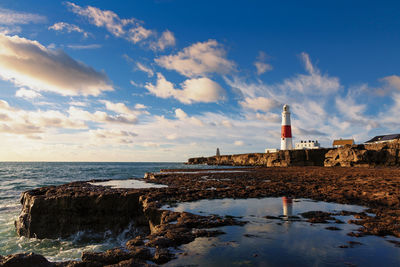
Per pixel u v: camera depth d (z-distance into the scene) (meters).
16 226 14.40
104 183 20.50
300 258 4.73
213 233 6.45
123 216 12.62
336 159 56.28
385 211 9.02
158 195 12.67
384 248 5.30
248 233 6.46
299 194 13.59
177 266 4.38
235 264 4.45
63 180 43.91
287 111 80.56
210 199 12.16
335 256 4.82
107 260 4.71
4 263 4.25
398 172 30.50
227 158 130.62
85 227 12.81
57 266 4.48
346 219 8.05
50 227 13.11
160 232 6.51
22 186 34.91
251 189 15.41
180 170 45.69
